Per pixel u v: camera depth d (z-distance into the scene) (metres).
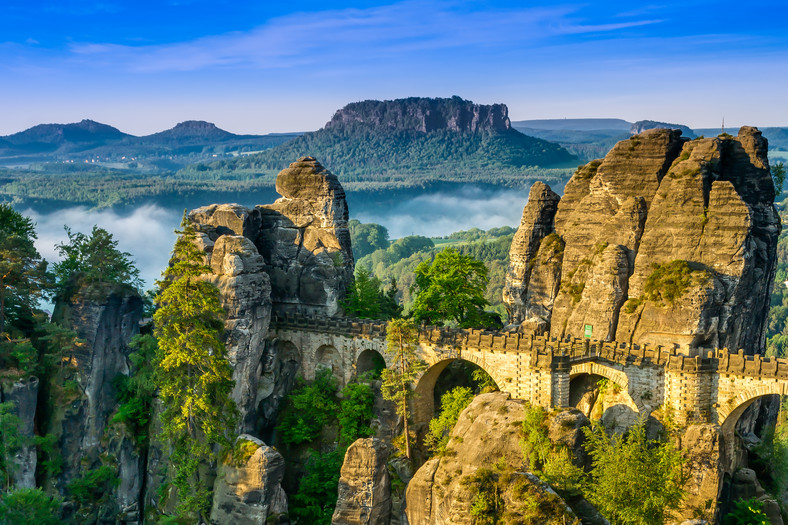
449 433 91.88
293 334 106.25
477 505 67.94
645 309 92.62
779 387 79.69
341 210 112.38
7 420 95.31
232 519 92.00
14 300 105.44
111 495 102.44
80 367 103.25
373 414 99.38
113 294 105.25
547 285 105.06
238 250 100.38
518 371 89.62
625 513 71.50
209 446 95.69
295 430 101.38
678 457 76.69
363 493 87.00
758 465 88.50
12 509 87.25
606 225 100.00
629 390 87.81
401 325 92.88
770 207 98.88
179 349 92.69
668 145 99.81
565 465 74.75
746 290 92.81
